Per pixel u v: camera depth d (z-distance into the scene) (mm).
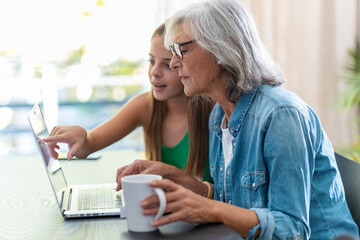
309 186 1103
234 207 1026
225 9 1211
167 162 1812
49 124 2312
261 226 1011
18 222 1095
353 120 3645
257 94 1226
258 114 1180
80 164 1804
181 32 1228
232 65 1201
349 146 3189
